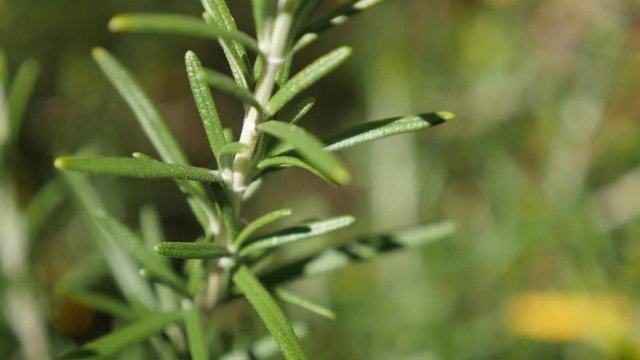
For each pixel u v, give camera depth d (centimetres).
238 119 68
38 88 60
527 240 50
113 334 21
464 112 59
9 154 31
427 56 59
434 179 57
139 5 63
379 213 53
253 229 21
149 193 58
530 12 57
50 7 60
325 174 19
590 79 53
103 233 25
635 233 50
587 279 47
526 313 46
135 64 64
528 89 57
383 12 57
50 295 36
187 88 67
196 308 22
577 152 51
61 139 59
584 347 45
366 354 47
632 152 52
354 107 67
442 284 50
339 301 48
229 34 18
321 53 68
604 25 53
